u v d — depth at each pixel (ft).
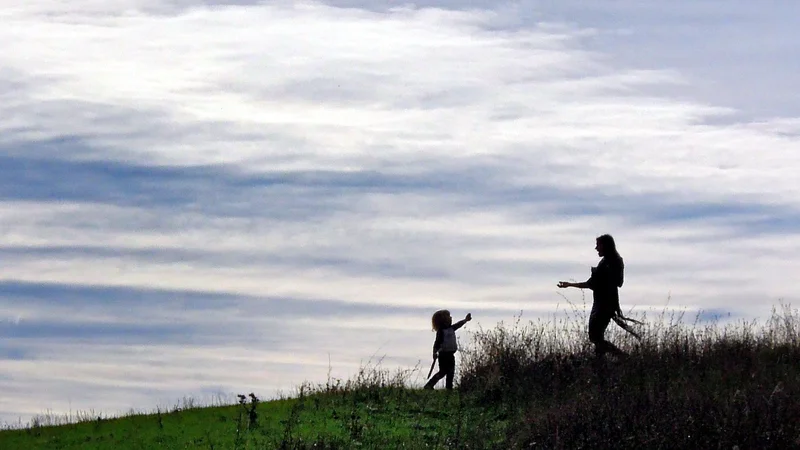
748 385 49.01
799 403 43.91
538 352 57.31
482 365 57.31
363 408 53.47
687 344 57.36
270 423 50.44
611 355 56.13
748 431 40.98
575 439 42.52
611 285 55.88
